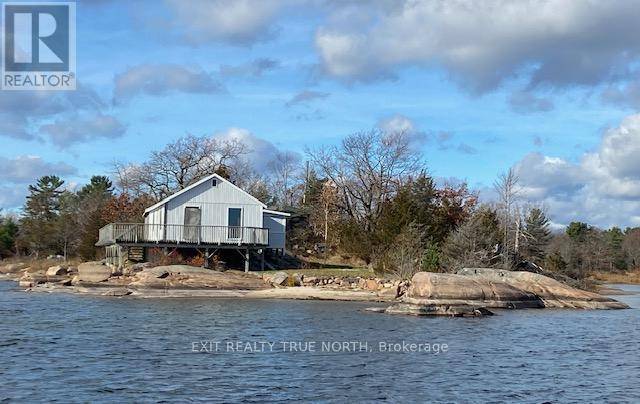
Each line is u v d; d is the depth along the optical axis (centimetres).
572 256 9944
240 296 4381
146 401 1565
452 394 1706
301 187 8250
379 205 6738
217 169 7475
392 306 3578
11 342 2352
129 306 3691
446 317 3425
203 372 1886
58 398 1573
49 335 2534
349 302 4169
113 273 4753
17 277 6650
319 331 2750
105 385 1708
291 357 2145
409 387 1769
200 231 4962
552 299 4341
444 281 3900
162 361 2033
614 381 1922
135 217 6356
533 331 2986
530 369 2067
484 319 3403
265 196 8475
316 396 1652
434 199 6359
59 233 8694
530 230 7975
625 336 2881
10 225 10250
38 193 10531
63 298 4209
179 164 7506
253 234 5025
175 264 4825
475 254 4931
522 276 4481
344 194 6956
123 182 7556
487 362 2164
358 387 1753
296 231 7094
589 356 2345
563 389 1800
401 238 4947
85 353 2150
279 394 1661
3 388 1658
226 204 5103
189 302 3981
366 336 2642
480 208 6259
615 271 11312
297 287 4572
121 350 2216
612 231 13062
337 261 6091
